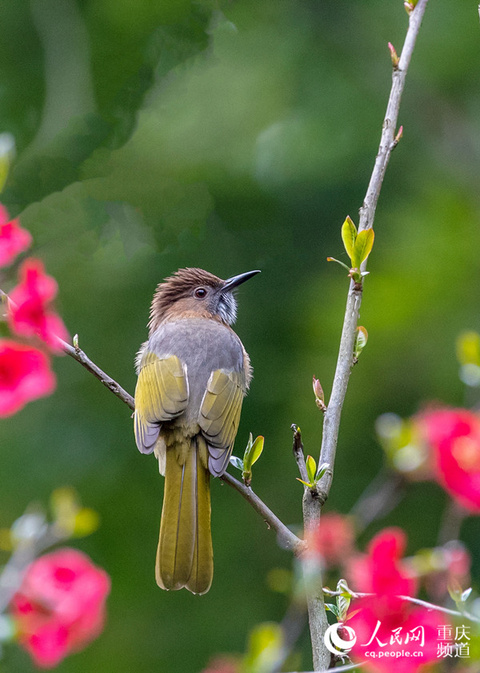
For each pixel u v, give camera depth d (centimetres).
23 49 1503
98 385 1387
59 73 1501
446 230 1334
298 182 1447
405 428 569
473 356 645
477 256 1306
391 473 639
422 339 1275
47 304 555
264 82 1520
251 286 1430
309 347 1318
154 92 1518
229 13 1522
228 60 1534
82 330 1420
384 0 1509
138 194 1478
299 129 1471
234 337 864
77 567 541
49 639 525
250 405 1359
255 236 1455
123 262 1454
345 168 1441
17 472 1320
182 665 1284
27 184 1477
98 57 1496
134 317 1415
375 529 1325
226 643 1291
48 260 1456
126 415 1362
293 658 576
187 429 739
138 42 1487
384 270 1327
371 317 1283
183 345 810
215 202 1469
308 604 529
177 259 1441
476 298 1285
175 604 1323
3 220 587
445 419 550
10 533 559
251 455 592
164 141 1513
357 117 1471
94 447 1334
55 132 1499
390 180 1464
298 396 1317
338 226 1436
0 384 526
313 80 1504
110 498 1316
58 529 571
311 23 1532
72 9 1494
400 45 1498
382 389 1277
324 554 520
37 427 1359
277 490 1350
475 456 539
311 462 551
